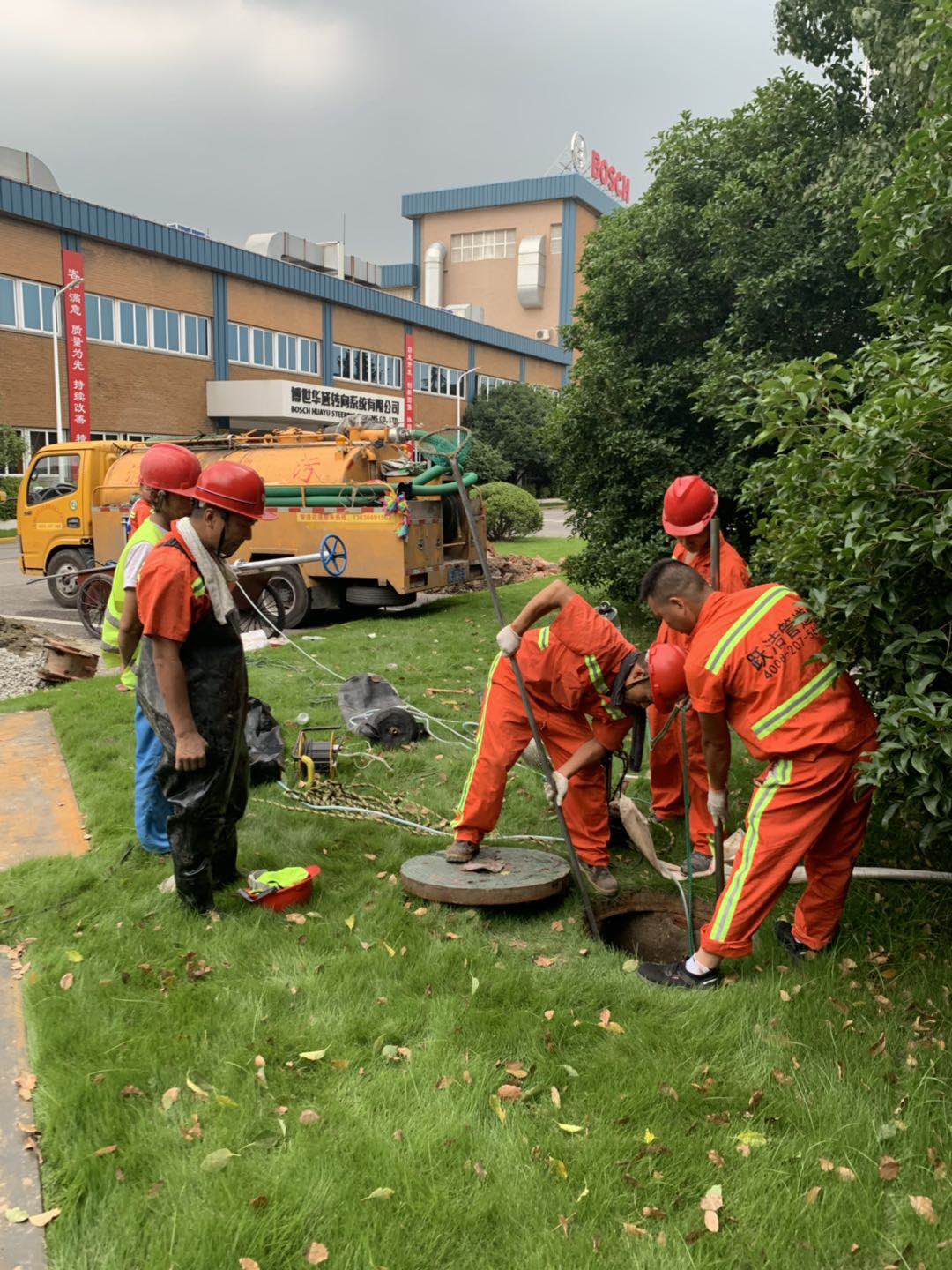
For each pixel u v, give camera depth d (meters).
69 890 3.88
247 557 11.12
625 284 9.31
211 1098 2.64
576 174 68.12
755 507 4.32
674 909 4.06
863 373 3.40
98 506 12.86
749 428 8.27
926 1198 2.29
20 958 3.44
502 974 3.29
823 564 3.14
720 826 3.51
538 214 70.12
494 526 23.84
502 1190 2.32
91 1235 2.19
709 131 9.31
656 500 9.37
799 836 3.10
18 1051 2.88
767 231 8.44
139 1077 2.71
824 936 3.46
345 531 10.68
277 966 3.33
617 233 9.54
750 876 3.14
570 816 4.09
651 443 9.20
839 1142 2.49
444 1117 2.55
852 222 7.87
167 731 3.47
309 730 5.69
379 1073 2.75
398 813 4.83
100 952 3.40
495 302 72.31
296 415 34.12
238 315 34.91
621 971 3.40
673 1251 2.16
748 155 9.08
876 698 3.32
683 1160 2.44
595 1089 2.71
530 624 3.76
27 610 13.40
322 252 45.19
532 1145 2.49
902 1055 2.89
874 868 4.12
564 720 3.99
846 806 3.26
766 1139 2.52
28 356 27.70
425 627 10.53
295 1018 3.03
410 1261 2.11
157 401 31.98
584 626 3.68
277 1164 2.38
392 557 10.53
